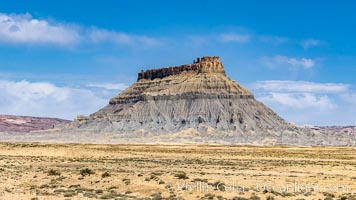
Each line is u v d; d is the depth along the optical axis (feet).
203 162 374.02
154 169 295.28
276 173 275.80
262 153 549.54
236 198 158.71
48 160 368.89
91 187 192.85
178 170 288.10
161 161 382.22
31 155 422.82
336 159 440.45
